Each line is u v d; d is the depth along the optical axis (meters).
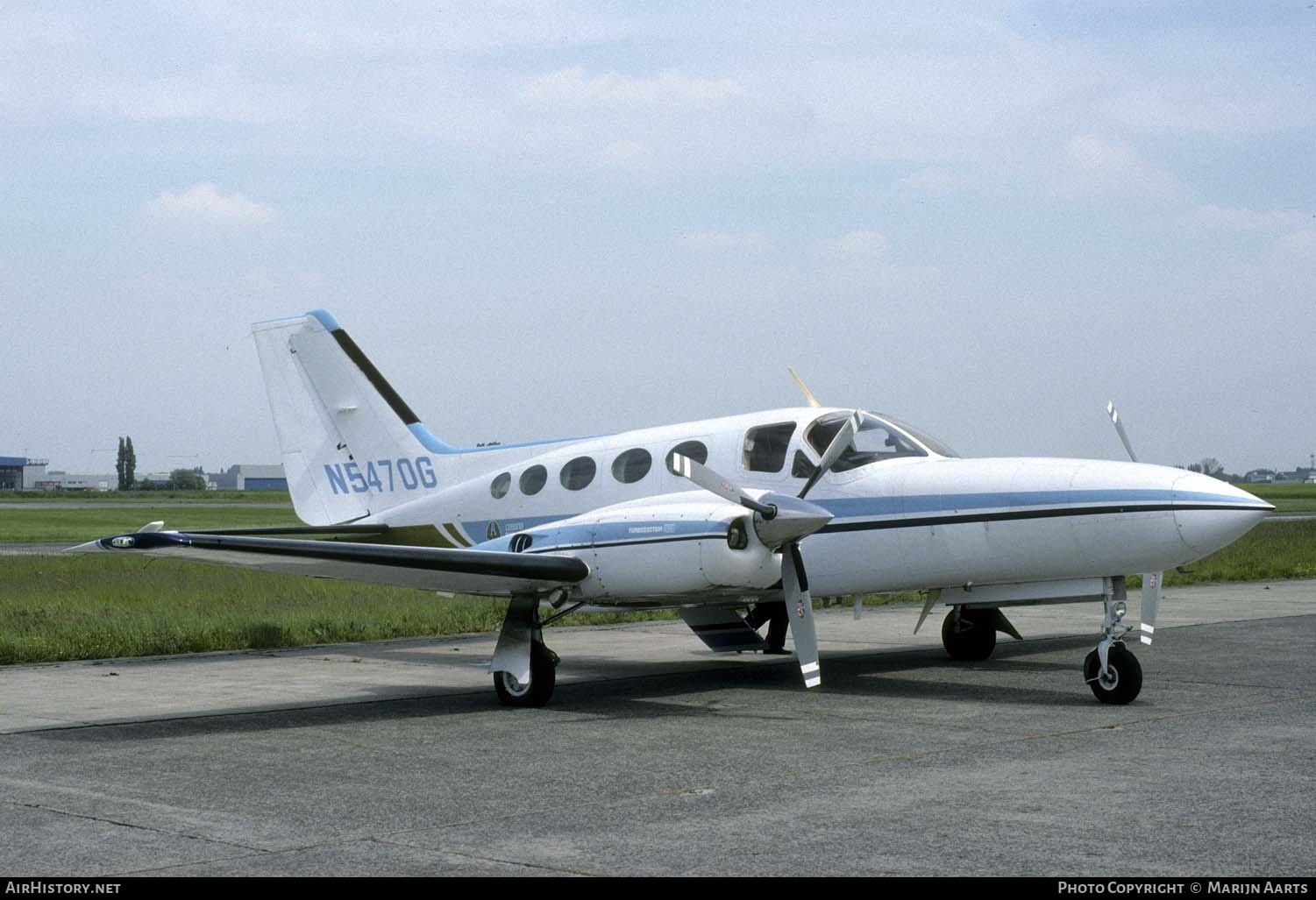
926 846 5.42
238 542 8.95
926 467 11.01
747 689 11.09
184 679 12.05
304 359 15.48
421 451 14.56
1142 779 6.77
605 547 10.12
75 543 41.53
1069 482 10.14
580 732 8.79
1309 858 5.16
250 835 5.81
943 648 14.28
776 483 11.34
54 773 7.38
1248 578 25.75
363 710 10.01
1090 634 15.73
